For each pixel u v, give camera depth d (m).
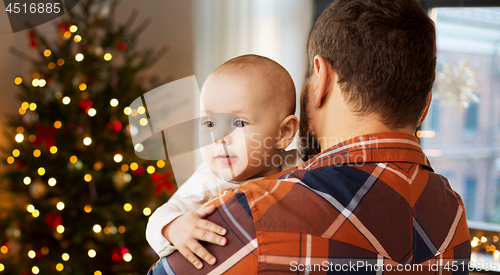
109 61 2.18
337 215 0.46
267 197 0.48
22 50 2.55
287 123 0.79
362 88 0.52
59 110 2.10
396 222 0.48
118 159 1.98
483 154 2.94
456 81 2.82
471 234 2.80
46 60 2.10
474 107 2.90
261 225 0.45
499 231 2.72
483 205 2.95
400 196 0.49
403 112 0.53
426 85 0.54
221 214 0.50
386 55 0.51
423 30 0.53
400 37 0.51
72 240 2.03
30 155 1.98
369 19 0.52
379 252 0.46
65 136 2.03
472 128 2.93
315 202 0.46
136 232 2.07
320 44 0.57
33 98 2.11
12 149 2.08
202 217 0.52
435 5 2.76
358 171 0.50
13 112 2.50
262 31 3.15
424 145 3.00
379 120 0.53
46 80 2.11
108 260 2.16
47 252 2.05
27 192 2.05
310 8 3.09
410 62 0.52
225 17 3.18
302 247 0.44
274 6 3.13
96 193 2.08
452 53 2.83
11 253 2.18
